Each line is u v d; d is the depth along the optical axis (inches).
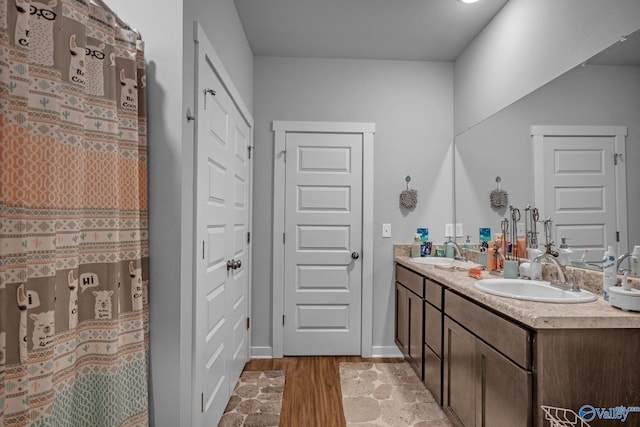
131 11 53.2
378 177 121.5
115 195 45.9
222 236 78.7
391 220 121.2
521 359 46.9
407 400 88.7
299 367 109.5
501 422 52.4
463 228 114.8
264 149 119.2
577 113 65.7
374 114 121.7
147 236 52.3
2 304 31.3
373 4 91.6
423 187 121.9
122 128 48.2
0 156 31.7
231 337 88.7
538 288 66.3
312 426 77.2
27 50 34.1
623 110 56.3
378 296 120.6
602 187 59.9
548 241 73.0
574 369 44.3
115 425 44.6
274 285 118.0
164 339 52.4
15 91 33.3
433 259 110.1
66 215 39.4
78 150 40.5
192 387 58.5
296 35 106.5
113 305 45.2
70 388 40.3
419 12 95.0
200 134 61.1
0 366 30.8
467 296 66.3
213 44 70.6
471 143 109.6
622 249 56.1
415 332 97.0
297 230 120.0
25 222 34.3
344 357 118.2
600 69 61.1
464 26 102.3
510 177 87.4
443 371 76.9
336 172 120.6
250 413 82.1
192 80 57.9
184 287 54.3
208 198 67.5
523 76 84.0
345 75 121.4
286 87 120.2
